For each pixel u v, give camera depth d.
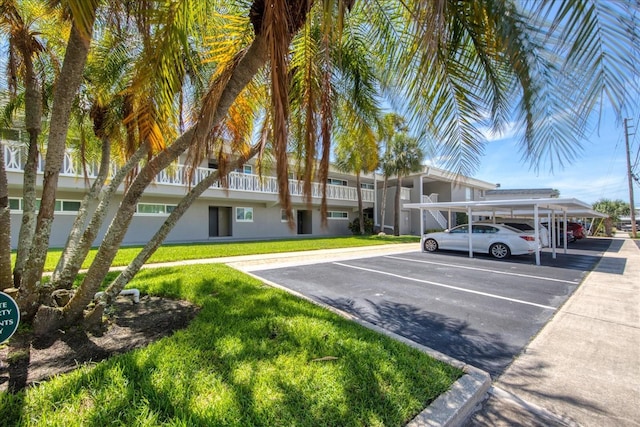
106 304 3.84
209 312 4.25
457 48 2.72
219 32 3.72
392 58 3.86
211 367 2.71
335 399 2.32
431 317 4.62
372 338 3.52
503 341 3.76
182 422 1.99
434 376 2.72
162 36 2.73
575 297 5.79
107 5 3.10
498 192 27.41
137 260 4.07
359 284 6.86
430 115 3.21
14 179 10.98
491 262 10.28
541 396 2.63
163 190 14.66
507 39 1.83
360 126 5.93
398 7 3.32
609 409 2.46
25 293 3.51
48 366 2.78
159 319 4.06
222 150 4.79
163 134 3.17
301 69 3.55
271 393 2.36
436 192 28.86
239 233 19.52
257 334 3.49
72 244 4.52
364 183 27.41
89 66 4.96
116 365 2.66
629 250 14.55
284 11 2.19
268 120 4.23
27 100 3.96
